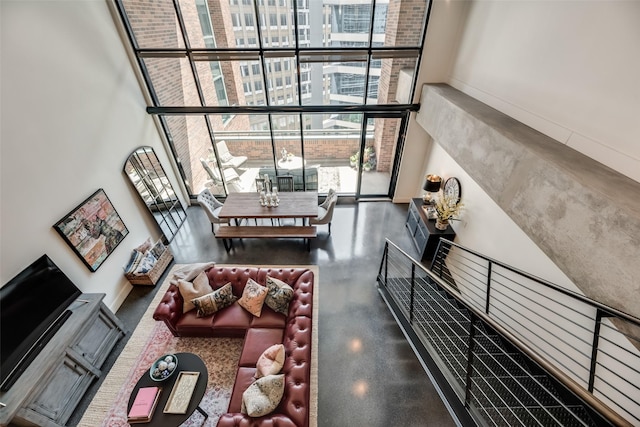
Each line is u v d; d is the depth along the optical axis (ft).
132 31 15.44
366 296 14.28
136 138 16.19
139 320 13.29
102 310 11.55
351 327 12.73
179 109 17.31
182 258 16.93
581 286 7.03
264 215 16.37
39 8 10.58
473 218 13.42
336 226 19.26
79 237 11.77
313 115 18.35
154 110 17.20
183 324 11.68
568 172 7.27
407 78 16.87
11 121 9.56
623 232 5.92
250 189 21.98
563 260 7.50
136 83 16.28
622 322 6.24
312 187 21.88
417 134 18.45
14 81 9.70
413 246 17.52
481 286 12.91
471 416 6.91
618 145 7.20
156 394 8.93
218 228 17.93
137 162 15.97
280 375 8.75
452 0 14.24
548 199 7.86
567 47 8.46
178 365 9.75
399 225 19.33
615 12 6.99
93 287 12.42
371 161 20.44
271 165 21.07
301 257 16.83
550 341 9.20
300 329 10.62
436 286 13.98
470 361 6.72
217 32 15.42
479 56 13.19
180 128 19.08
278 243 17.92
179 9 14.80
